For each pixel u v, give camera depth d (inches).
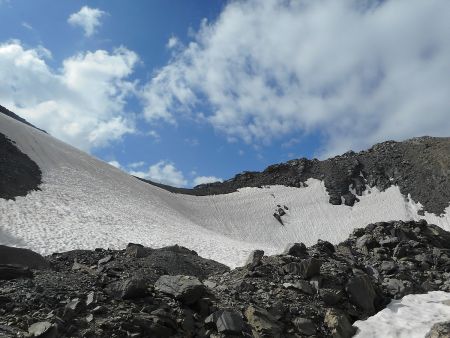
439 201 4315.9
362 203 4662.9
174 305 493.0
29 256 639.8
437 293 691.4
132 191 3484.3
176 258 843.4
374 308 625.0
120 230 1984.5
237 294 571.2
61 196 2449.6
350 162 5403.5
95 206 2484.0
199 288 512.7
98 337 404.8
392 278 725.3
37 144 3390.7
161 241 1873.8
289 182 5265.8
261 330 492.4
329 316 554.6
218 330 471.2
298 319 533.6
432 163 4911.4
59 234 1598.2
